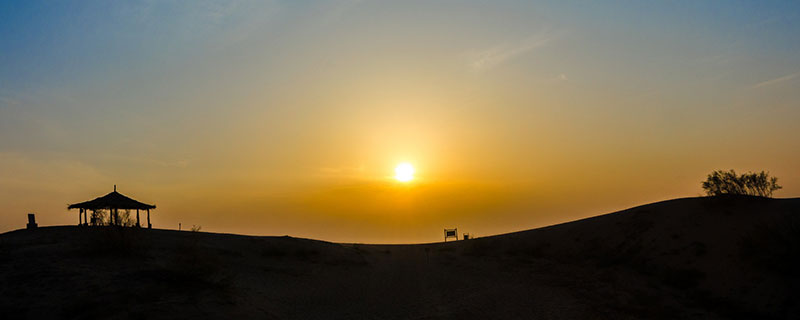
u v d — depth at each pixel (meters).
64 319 19.08
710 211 35.22
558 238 42.94
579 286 30.94
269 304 25.25
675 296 26.72
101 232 30.55
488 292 30.77
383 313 26.08
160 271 26.22
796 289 23.14
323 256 41.19
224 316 21.20
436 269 40.00
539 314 25.48
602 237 39.16
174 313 20.27
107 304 20.39
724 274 27.23
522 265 38.81
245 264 34.53
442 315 25.55
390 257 47.69
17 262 26.12
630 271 31.97
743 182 35.91
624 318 24.03
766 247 26.88
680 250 31.94
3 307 19.72
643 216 39.28
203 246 37.69
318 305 27.05
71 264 26.09
